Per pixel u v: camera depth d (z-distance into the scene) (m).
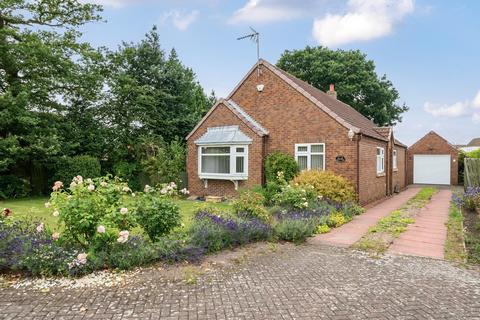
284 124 16.20
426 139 31.06
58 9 19.11
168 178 18.89
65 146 18.86
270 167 15.39
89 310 4.41
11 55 17.14
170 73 24.67
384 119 35.53
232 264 6.44
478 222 10.23
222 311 4.42
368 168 15.89
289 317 4.26
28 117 16.44
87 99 21.06
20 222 6.75
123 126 22.69
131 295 4.90
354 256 7.09
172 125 24.39
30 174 18.95
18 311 4.36
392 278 5.71
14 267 5.44
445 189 25.59
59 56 18.38
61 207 6.01
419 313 4.38
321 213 10.82
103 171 21.59
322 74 32.72
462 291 5.14
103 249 6.02
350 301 4.75
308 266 6.38
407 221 10.86
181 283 5.39
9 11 18.00
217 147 17.19
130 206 6.70
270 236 8.40
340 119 14.64
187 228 7.76
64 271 5.55
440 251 7.47
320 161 15.22
